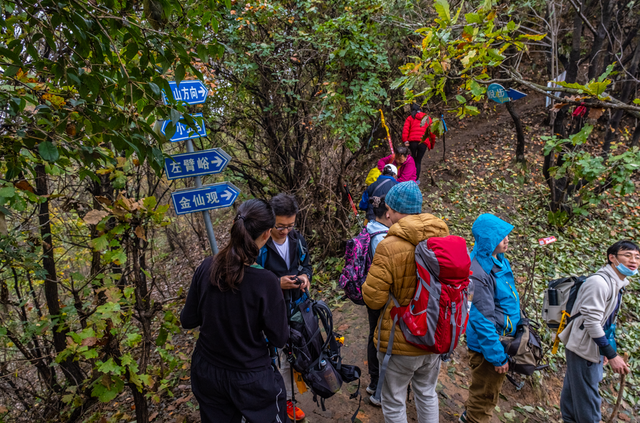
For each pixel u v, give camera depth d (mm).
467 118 10664
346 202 5488
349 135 5066
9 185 1907
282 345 1723
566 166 4828
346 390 3107
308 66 5801
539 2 6465
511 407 3352
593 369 2656
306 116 5539
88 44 1652
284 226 2254
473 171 8367
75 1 1525
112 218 2709
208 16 2109
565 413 2904
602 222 6570
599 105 2016
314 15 5582
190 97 2688
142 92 1711
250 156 6539
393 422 2168
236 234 1572
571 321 2730
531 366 2457
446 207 7148
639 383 3969
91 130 1815
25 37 1864
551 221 6250
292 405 2553
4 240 2850
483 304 2336
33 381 4730
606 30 6223
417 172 6066
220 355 1655
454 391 3289
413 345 1979
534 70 10812
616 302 2576
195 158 2678
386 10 5465
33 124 1832
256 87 5832
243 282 1597
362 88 4883
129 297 2518
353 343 3764
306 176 5547
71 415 3850
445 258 1854
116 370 2322
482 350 2371
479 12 2164
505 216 6766
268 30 5551
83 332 2330
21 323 3754
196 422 3162
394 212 2230
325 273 5336
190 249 10617
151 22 1683
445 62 2254
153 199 2420
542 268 5402
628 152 3988
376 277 1995
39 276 3174
